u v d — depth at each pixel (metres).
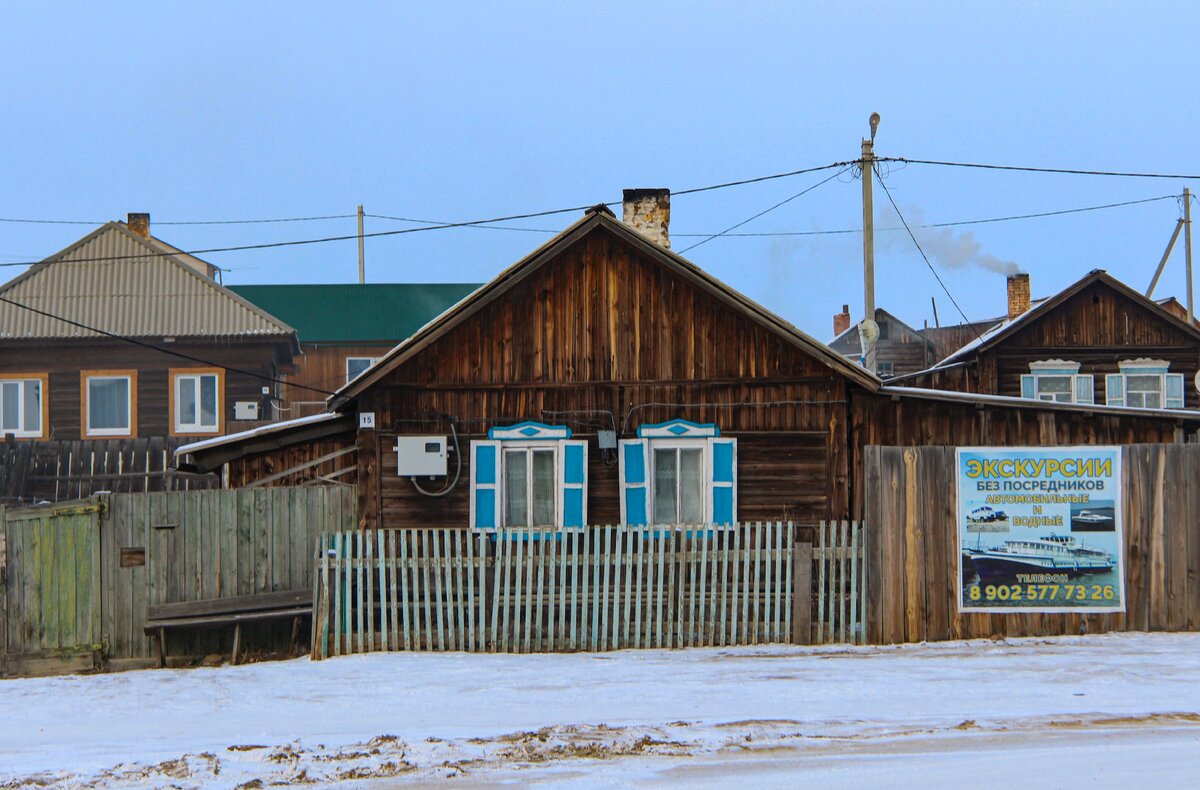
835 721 13.08
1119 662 16.30
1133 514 18.52
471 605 18.80
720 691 15.06
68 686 17.05
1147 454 18.55
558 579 19.09
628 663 17.34
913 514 18.62
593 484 22.11
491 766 11.23
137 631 18.78
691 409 22.03
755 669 16.55
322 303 59.41
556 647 18.73
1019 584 18.53
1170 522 18.52
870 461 18.62
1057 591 18.52
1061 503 18.53
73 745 13.03
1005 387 46.22
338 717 14.16
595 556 18.80
